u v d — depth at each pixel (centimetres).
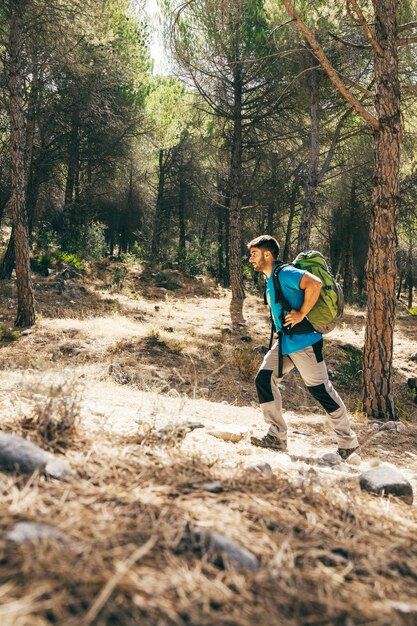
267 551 164
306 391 1017
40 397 306
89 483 198
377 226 805
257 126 1958
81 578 130
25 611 117
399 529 215
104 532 155
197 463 246
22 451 199
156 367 1038
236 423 591
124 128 2447
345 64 1531
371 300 813
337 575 157
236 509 196
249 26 1620
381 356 810
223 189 2580
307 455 452
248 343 1376
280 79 1747
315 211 2658
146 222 3516
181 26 1691
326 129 1855
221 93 1920
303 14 1012
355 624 134
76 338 1195
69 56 1509
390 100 794
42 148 2244
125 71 1911
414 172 1989
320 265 422
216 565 152
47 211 3150
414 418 938
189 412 600
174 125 2767
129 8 1953
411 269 4434
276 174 2300
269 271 430
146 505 182
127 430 333
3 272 1953
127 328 1336
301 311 409
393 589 157
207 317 1688
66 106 2073
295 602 139
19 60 1309
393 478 288
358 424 750
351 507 226
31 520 155
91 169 2686
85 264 2225
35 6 1298
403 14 1155
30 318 1305
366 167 2183
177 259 3000
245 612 131
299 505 212
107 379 847
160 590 133
